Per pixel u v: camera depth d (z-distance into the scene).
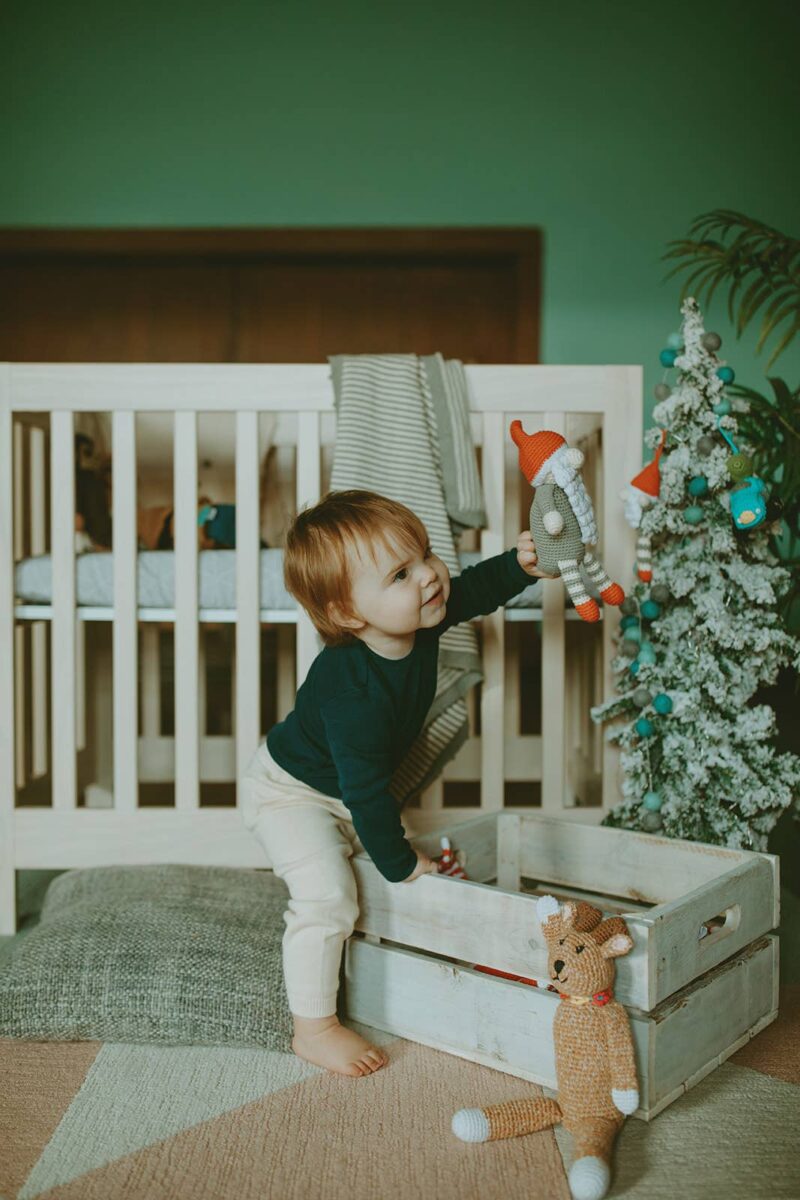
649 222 2.63
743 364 2.60
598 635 2.09
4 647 1.63
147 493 2.46
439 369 1.59
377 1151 0.93
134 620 1.64
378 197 2.63
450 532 1.54
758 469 1.66
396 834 1.13
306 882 1.17
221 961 1.22
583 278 2.64
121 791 1.64
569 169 2.63
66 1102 1.04
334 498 1.15
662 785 1.46
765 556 1.46
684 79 2.62
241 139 2.62
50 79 2.61
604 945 0.96
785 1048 1.15
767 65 2.62
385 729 1.15
